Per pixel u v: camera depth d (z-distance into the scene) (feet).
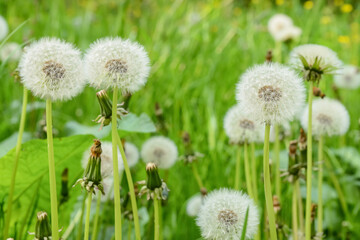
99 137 2.68
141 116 2.81
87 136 2.57
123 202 2.47
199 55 5.24
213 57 5.28
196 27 5.74
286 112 2.11
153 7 6.37
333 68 2.20
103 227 2.81
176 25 5.65
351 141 4.22
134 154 2.74
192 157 2.85
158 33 5.31
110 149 2.38
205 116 4.20
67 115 4.23
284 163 3.34
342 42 6.61
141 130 2.75
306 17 7.09
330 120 2.66
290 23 4.96
